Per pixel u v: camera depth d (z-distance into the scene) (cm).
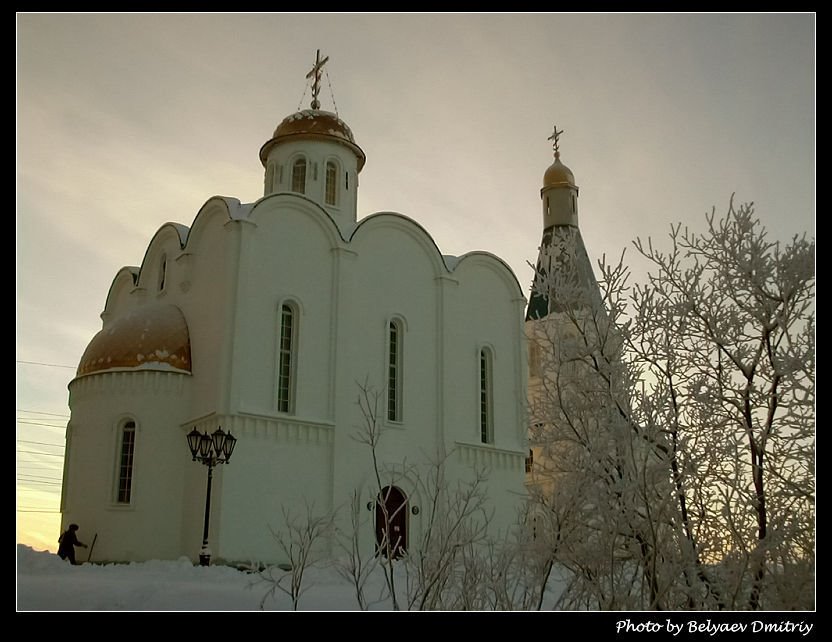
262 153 3378
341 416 2570
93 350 2592
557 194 4553
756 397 830
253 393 2425
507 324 3167
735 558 797
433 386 2864
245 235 2520
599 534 848
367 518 2520
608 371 909
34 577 1639
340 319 2658
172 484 2425
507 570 864
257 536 2312
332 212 3225
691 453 839
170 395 2489
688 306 875
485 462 2891
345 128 3362
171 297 2783
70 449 2559
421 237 2986
